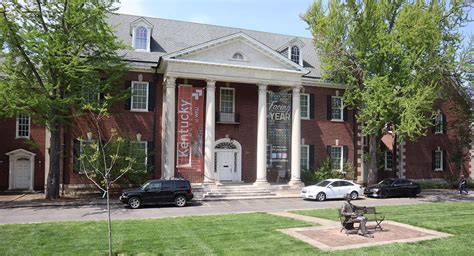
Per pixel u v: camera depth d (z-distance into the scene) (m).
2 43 22.52
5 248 11.98
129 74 29.80
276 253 11.16
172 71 28.28
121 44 25.56
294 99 31.84
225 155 32.38
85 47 25.67
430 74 29.08
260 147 30.41
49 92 24.22
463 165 42.12
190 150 28.62
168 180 23.61
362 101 30.80
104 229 14.86
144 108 30.20
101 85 25.77
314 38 32.97
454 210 20.55
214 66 29.25
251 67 29.98
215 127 31.94
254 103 33.34
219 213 20.16
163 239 13.06
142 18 31.03
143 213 20.36
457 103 37.31
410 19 27.91
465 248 11.79
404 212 19.69
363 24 29.52
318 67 36.66
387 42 28.20
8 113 23.64
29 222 16.95
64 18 23.67
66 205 23.38
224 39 29.45
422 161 39.97
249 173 32.78
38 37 22.92
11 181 29.78
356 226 15.74
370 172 33.00
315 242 12.58
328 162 34.28
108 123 29.05
